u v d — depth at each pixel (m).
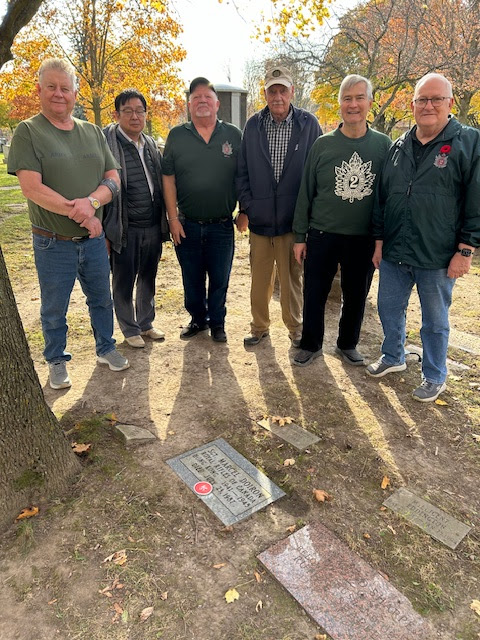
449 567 2.00
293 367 3.73
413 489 2.45
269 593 1.86
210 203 3.69
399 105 12.80
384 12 8.62
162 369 3.67
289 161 3.49
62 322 3.26
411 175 2.94
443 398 3.30
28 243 7.73
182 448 2.73
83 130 2.95
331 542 2.10
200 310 4.21
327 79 11.49
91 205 2.86
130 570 1.93
